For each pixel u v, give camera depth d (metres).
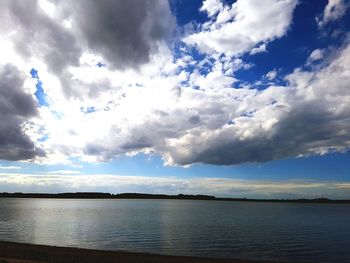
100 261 28.28
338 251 41.56
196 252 39.72
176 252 39.44
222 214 133.25
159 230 63.16
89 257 30.03
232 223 84.31
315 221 95.38
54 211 135.25
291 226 76.94
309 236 56.94
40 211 133.25
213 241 48.97
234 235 56.97
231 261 31.56
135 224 75.75
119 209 166.88
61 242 46.41
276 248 43.41
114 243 45.78
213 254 38.56
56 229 63.28
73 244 44.56
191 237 53.31
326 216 124.00
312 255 38.97
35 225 70.88
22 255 29.70
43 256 29.48
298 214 140.38
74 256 30.22
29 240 47.81
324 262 35.06
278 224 82.62
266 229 68.69
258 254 39.12
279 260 35.84
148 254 34.12
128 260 29.55
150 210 159.12
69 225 71.69
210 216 116.56
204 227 70.75
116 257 30.97
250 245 45.69
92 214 116.75
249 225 78.31
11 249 33.31
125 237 52.25
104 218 95.44
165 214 123.44
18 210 139.38
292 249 42.81
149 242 47.03
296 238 54.00
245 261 32.12
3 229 62.06
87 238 50.78
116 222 80.69
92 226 69.88
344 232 63.94
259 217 114.12
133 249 40.91
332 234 60.25
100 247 42.12
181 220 91.75
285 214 140.25
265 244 46.78
